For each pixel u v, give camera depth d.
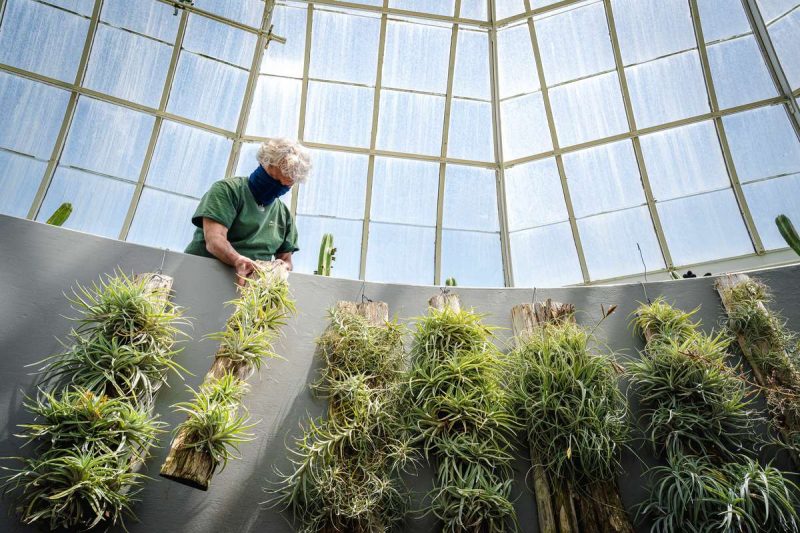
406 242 6.57
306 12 6.44
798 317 3.16
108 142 6.16
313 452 2.60
